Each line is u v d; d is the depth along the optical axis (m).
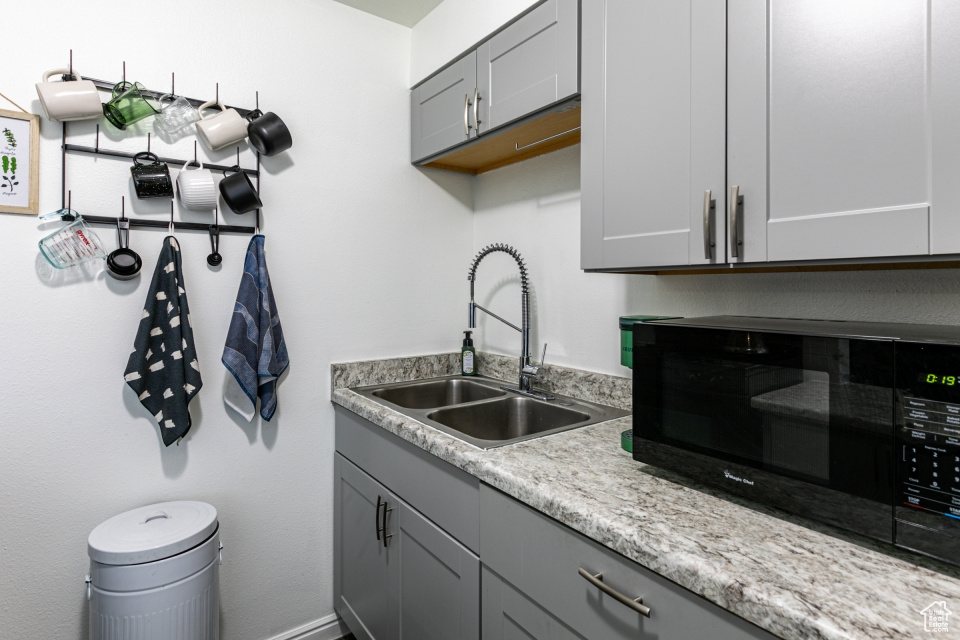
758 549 0.70
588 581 0.83
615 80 1.12
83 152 1.39
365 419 1.61
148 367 1.45
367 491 1.60
